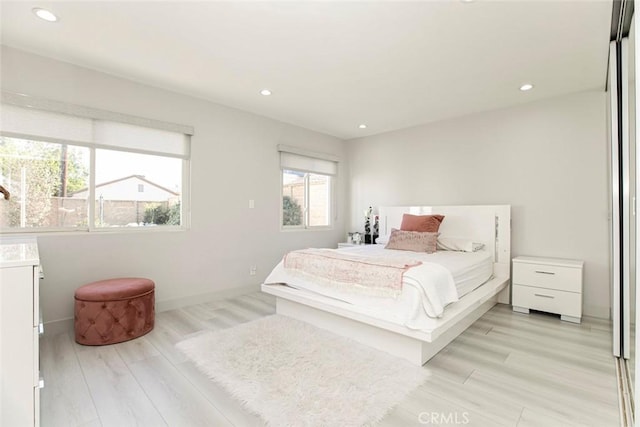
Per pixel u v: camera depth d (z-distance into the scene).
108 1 1.92
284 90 3.35
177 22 2.14
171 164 3.46
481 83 3.11
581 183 3.28
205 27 2.20
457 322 2.52
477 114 4.02
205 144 3.65
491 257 3.64
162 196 3.39
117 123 3.03
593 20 2.06
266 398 1.74
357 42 2.37
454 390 1.83
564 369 2.09
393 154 4.91
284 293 2.92
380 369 2.05
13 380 1.27
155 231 3.28
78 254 2.79
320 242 5.10
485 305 3.30
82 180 2.88
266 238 4.31
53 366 2.11
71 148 2.82
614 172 2.27
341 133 5.14
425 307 2.12
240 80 3.10
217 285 3.77
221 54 2.58
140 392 1.81
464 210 3.97
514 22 2.10
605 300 3.14
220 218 3.79
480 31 2.21
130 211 3.17
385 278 2.30
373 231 5.06
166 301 3.34
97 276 2.90
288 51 2.53
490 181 3.90
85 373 2.02
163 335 2.65
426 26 2.16
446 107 3.81
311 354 2.25
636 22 1.03
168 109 3.34
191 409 1.65
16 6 1.96
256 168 4.17
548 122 3.48
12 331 1.27
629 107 2.09
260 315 3.18
